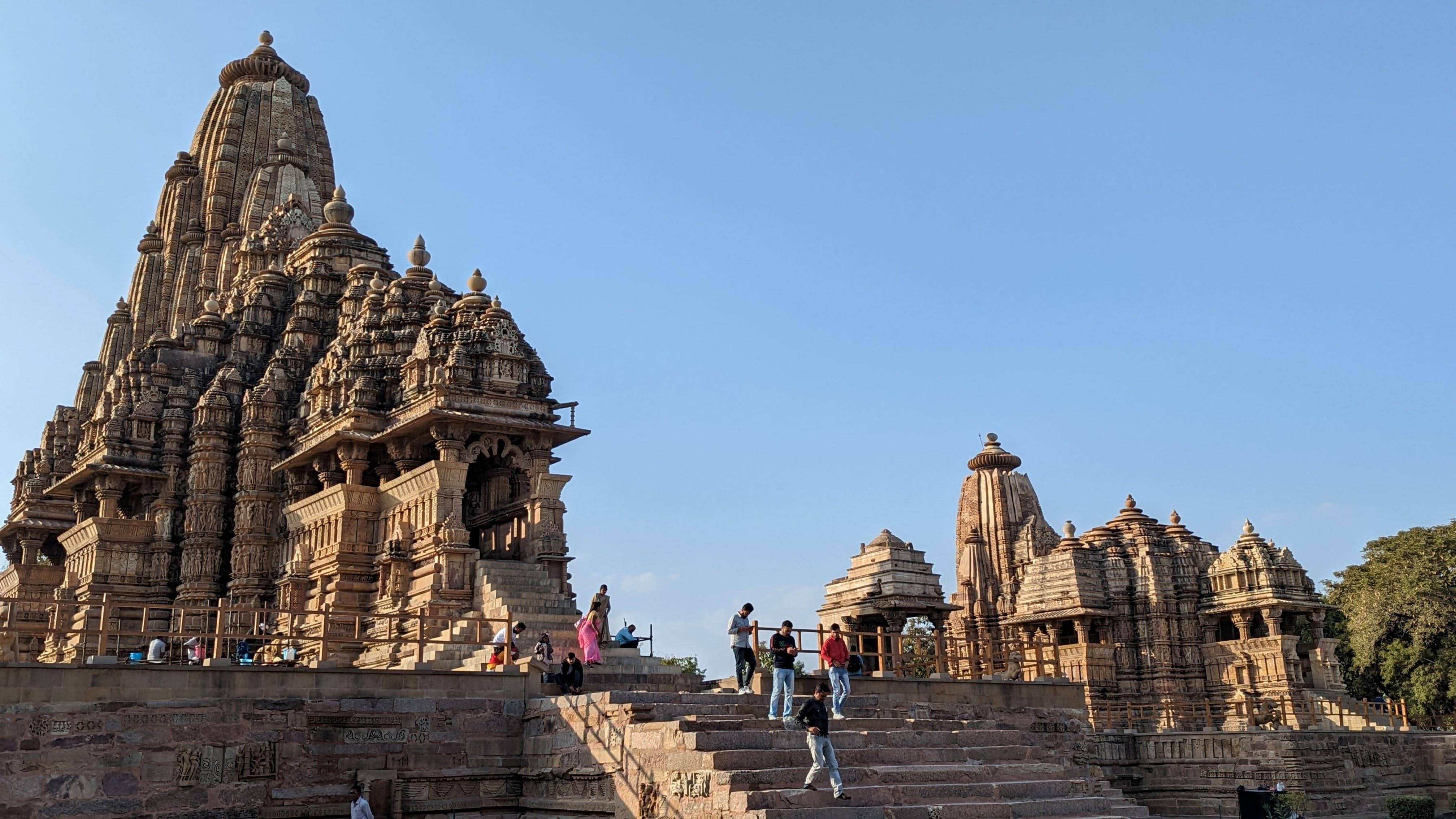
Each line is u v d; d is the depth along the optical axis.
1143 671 65.50
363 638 42.34
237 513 54.31
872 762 26.20
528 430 44.22
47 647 54.94
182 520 57.16
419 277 54.56
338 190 66.12
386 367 49.66
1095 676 63.72
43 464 64.44
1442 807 50.94
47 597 60.03
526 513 44.03
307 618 44.88
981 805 24.38
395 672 29.48
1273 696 59.72
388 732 29.08
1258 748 47.25
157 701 26.98
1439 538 71.69
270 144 81.19
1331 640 63.34
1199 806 48.41
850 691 33.88
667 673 35.94
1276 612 61.53
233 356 61.44
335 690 28.78
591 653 34.31
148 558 55.88
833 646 29.20
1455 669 66.44
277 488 54.53
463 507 47.38
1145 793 50.09
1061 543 68.94
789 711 27.38
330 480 49.00
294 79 85.19
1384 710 64.94
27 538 62.22
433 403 43.41
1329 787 46.56
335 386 50.38
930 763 27.08
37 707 25.80
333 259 64.25
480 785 29.69
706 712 27.86
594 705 27.83
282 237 70.31
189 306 78.06
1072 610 65.44
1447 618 66.94
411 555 42.75
